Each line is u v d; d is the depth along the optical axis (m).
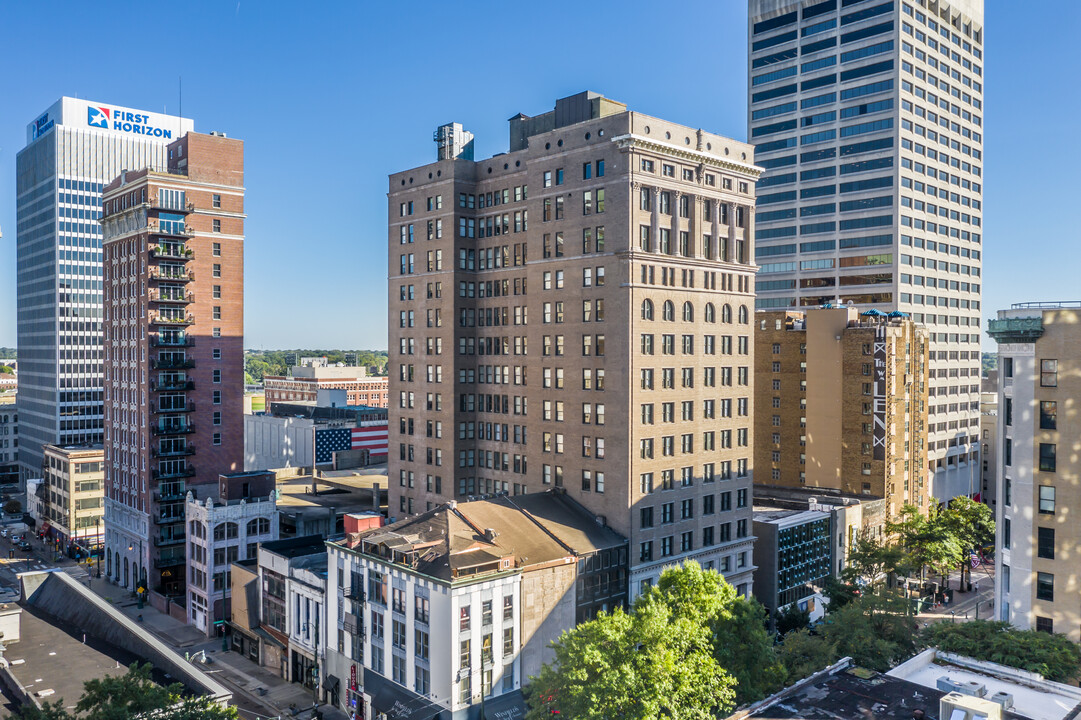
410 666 68.38
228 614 101.25
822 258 164.62
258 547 92.25
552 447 90.62
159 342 116.31
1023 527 69.56
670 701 49.00
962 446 170.00
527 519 80.88
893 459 126.44
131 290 121.19
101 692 39.88
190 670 50.09
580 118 92.88
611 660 51.25
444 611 64.69
